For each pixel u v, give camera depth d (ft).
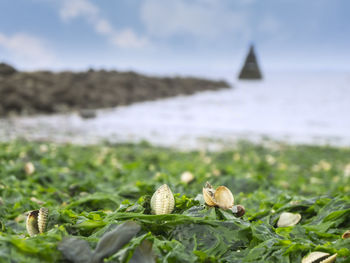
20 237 1.43
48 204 2.26
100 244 1.01
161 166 4.48
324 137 9.32
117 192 2.48
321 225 1.61
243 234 1.22
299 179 4.25
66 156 5.11
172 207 1.36
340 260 1.16
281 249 1.17
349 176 4.48
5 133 8.02
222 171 3.71
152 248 1.05
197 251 1.11
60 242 1.04
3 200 2.24
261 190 2.88
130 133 9.11
